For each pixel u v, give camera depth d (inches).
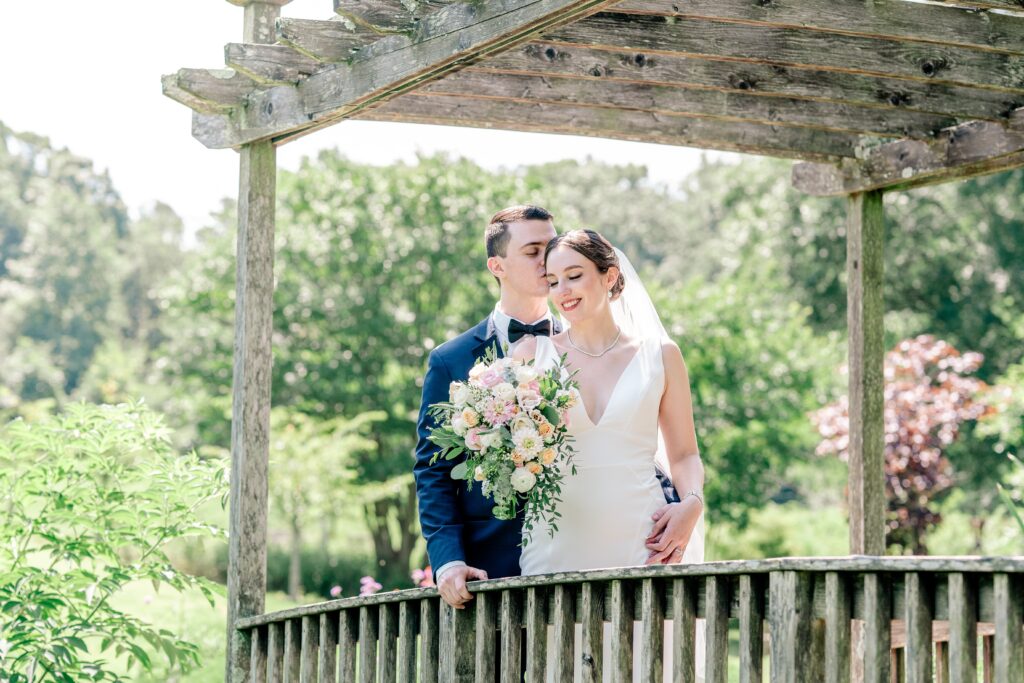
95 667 182.4
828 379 575.2
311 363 569.6
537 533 137.0
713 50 158.4
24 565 192.5
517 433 126.6
